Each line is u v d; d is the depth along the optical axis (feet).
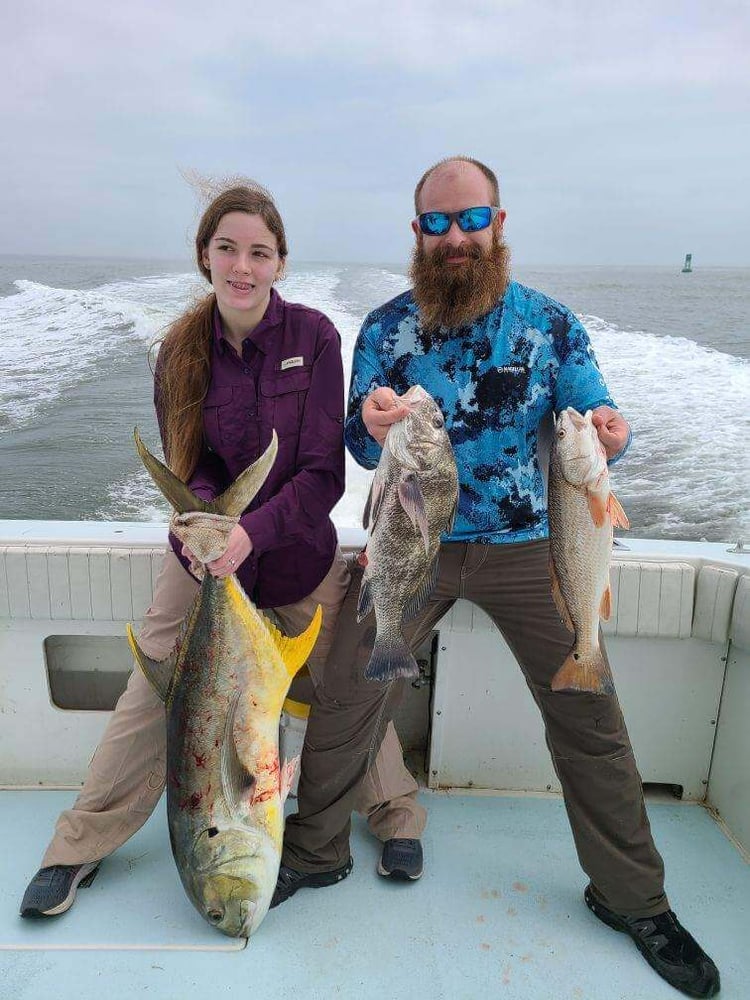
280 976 6.79
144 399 37.86
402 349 7.68
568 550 6.57
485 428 7.41
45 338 53.98
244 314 7.36
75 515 23.70
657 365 42.11
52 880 7.42
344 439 7.73
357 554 8.61
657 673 9.11
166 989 6.62
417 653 9.74
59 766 9.50
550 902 7.79
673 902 7.83
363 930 7.35
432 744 9.46
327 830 7.69
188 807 6.64
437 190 7.23
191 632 6.65
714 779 9.23
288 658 6.86
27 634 9.16
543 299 7.54
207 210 7.32
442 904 7.73
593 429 6.46
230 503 6.53
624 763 7.07
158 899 7.66
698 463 26.73
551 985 6.79
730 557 8.86
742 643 8.41
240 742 6.56
